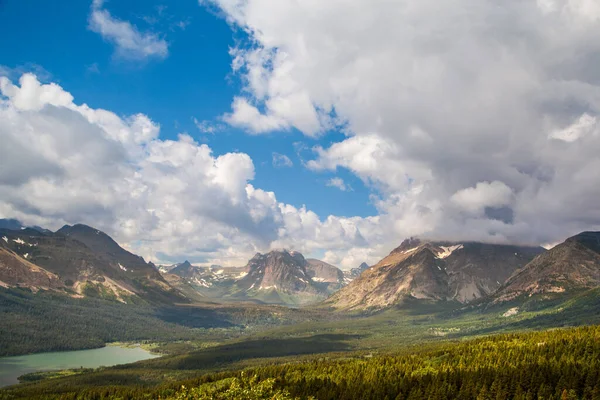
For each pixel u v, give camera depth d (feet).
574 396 634.02
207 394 490.90
